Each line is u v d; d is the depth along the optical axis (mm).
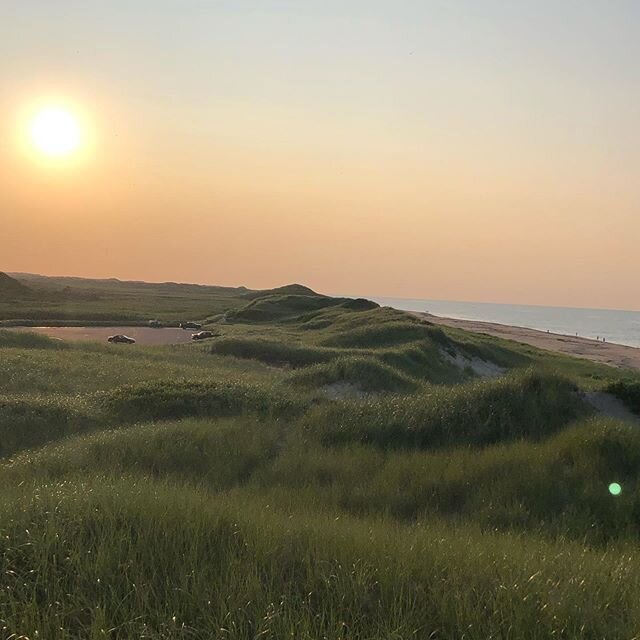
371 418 12234
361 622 3750
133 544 4570
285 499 8062
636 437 9859
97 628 3477
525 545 6164
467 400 12555
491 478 8883
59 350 29172
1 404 13906
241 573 4176
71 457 10250
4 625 3555
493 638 3664
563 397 12898
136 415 14734
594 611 4137
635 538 7250
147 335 50812
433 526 7062
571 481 8719
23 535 4660
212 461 10180
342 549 4707
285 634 3496
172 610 3762
